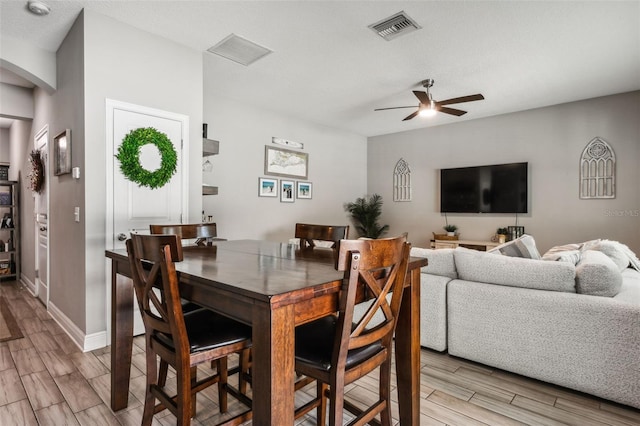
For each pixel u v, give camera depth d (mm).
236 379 2307
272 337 1026
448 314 2615
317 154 6457
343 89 4602
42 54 3256
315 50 3492
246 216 5328
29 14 2746
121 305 1913
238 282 1174
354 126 6664
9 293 4410
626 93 4758
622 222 4816
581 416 1904
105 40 2828
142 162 3020
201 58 3494
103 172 2816
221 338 1422
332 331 1486
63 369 2406
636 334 1901
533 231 5531
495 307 2373
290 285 1131
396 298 1415
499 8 2756
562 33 3129
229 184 5102
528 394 2127
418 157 6820
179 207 3297
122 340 1920
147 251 1347
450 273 2684
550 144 5371
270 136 5641
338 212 6918
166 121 3213
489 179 5891
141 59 3047
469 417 1888
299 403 2023
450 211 6332
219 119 4938
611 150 4883
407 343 1658
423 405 2004
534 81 4301
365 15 2863
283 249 2154
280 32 3139
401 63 3779
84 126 2713
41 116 3936
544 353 2184
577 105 5133
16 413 1891
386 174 7285
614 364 1962
